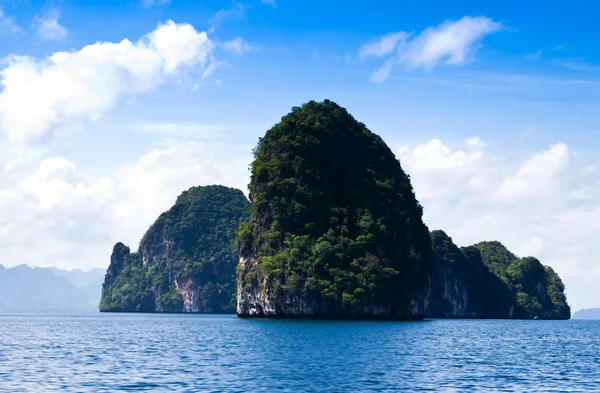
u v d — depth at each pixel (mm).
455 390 44594
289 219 159875
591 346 90000
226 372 51531
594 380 50938
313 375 50188
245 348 72500
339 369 53844
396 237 168125
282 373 51094
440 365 58469
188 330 116625
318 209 164000
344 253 156500
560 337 115688
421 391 43938
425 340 89562
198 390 43188
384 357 63875
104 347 75562
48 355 65562
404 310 160125
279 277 152000
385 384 46438
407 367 56156
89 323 168000
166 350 70562
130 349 72312
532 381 49562
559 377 52312
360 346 75625
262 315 158875
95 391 42719
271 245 158000
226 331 107250
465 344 85750
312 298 149250
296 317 150750
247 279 163000
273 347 73688
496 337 107750
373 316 152625
